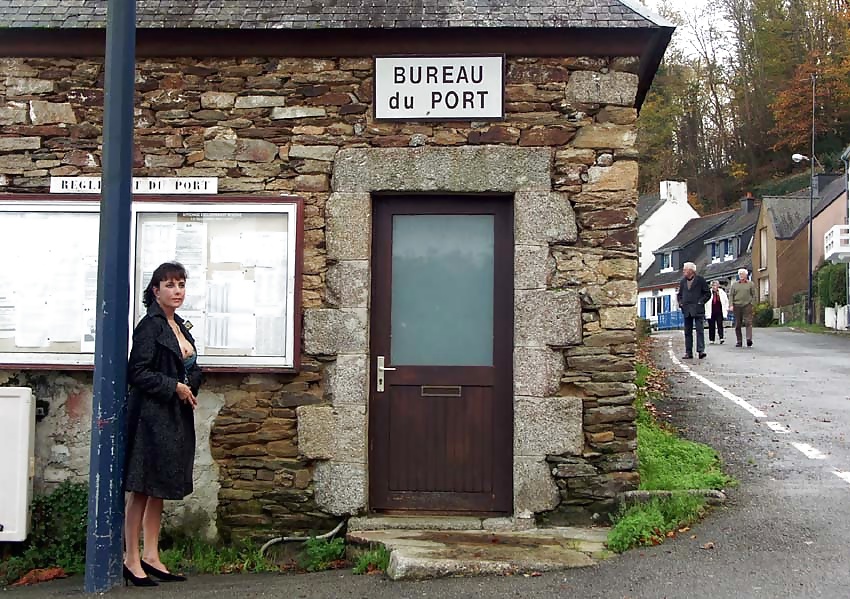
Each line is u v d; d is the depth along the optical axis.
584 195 6.24
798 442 8.55
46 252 6.39
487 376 6.38
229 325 6.29
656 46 6.40
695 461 7.44
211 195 6.36
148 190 6.40
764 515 6.09
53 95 6.54
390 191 6.36
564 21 6.18
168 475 5.18
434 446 6.38
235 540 6.23
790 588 4.75
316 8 6.43
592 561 5.24
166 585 5.28
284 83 6.44
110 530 5.12
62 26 6.34
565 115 6.30
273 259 6.31
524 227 6.24
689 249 55.84
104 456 5.10
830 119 49.16
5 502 6.02
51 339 6.34
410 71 6.36
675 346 21.84
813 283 39.44
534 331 6.19
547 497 6.12
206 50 6.41
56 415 6.39
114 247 5.09
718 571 5.04
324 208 6.36
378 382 6.40
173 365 5.26
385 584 5.06
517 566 5.14
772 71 52.16
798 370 15.35
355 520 6.17
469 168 6.29
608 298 6.19
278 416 6.30
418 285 6.48
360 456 6.22
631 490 6.13
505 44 6.30
